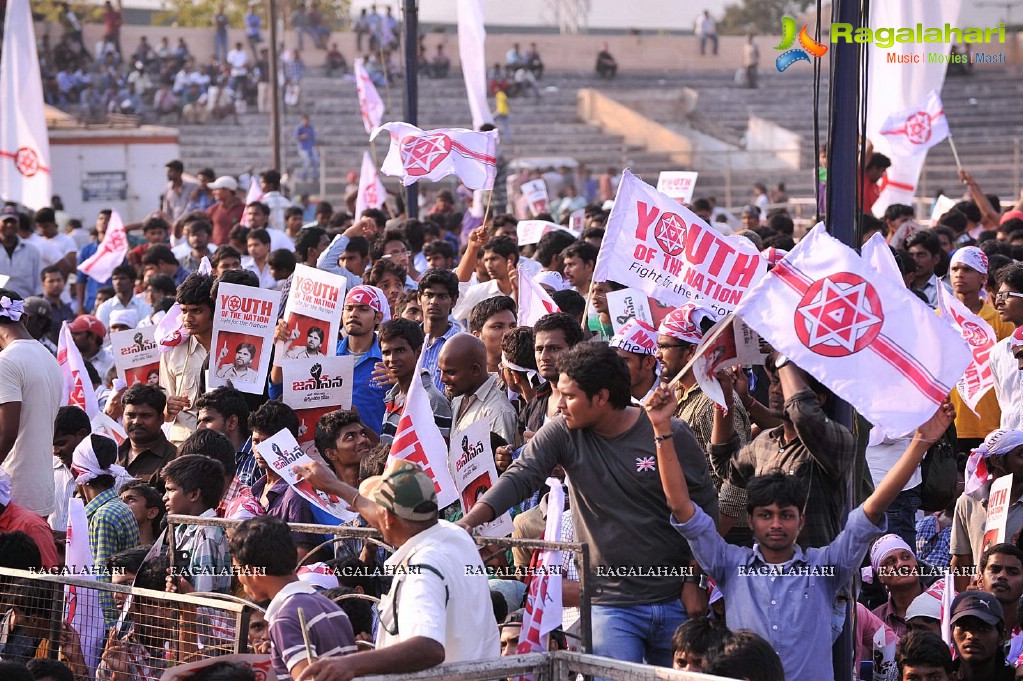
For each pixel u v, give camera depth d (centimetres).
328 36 5275
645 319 966
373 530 613
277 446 738
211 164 4494
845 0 710
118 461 962
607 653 609
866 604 895
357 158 4478
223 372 982
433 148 1162
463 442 712
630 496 610
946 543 956
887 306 596
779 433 666
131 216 3638
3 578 699
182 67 4953
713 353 629
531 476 612
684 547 619
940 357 589
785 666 593
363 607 623
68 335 1088
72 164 3566
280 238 1705
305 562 767
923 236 1242
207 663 557
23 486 891
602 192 3791
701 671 571
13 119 2016
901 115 1678
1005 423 951
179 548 698
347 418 817
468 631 529
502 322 947
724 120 5034
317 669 475
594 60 5516
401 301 1079
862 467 739
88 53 5069
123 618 648
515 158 4159
